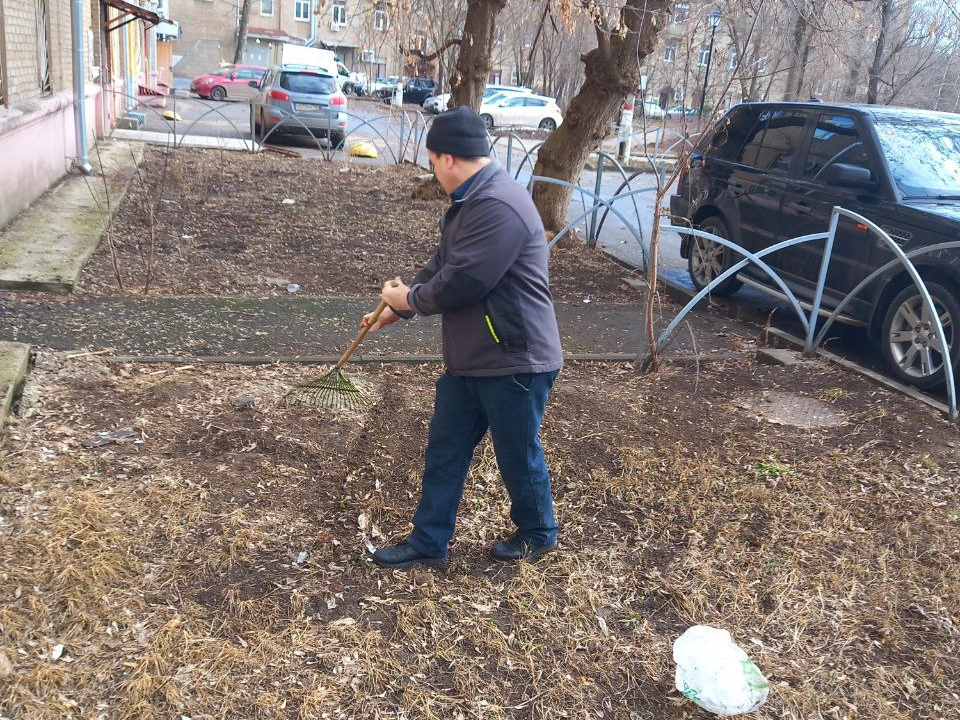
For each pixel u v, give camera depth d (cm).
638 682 274
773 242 695
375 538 339
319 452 399
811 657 290
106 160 1274
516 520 329
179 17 5209
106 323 561
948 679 283
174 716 240
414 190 1262
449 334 290
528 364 284
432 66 1121
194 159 1439
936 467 427
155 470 364
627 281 815
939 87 1756
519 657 280
